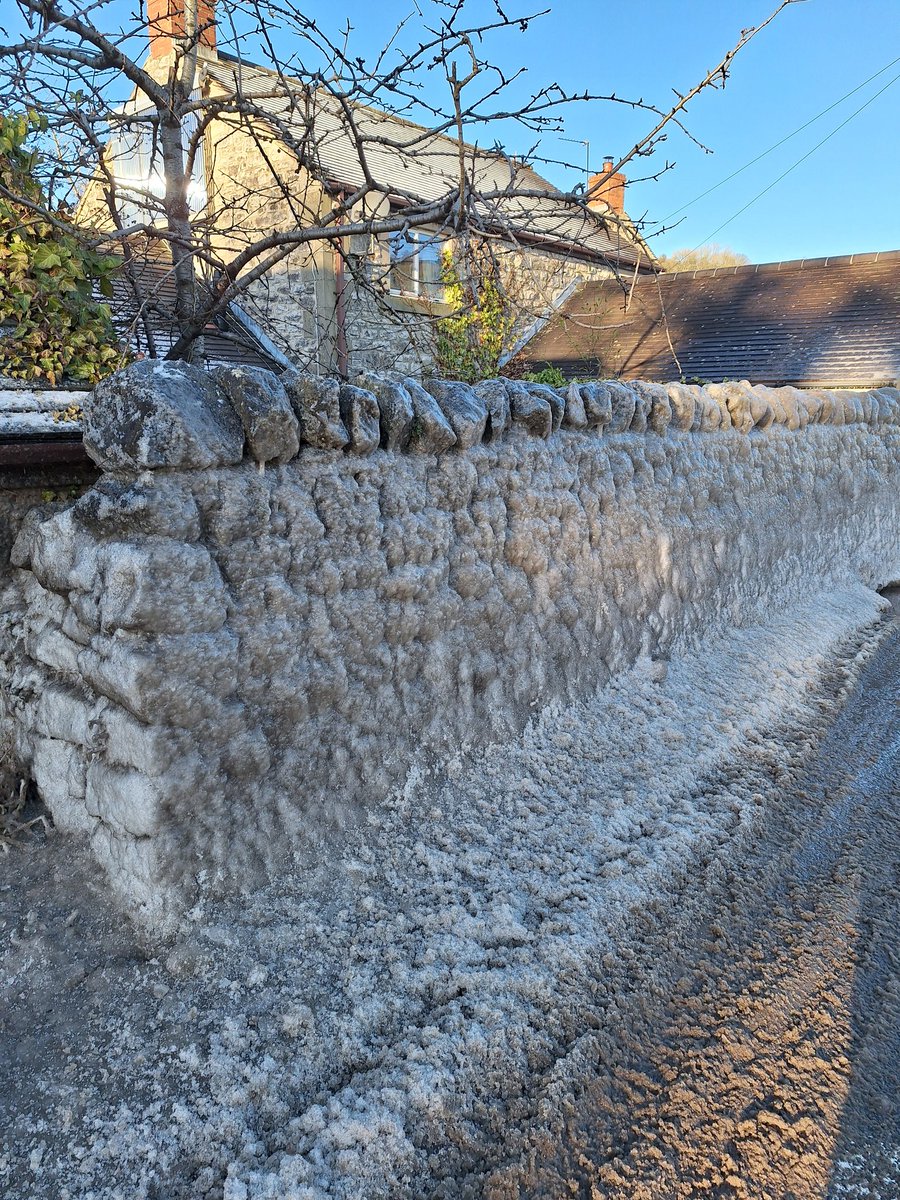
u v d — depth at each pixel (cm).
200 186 936
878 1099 260
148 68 920
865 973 312
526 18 337
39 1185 202
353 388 321
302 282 889
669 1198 226
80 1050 233
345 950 278
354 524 320
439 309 1010
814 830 401
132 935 262
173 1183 209
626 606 478
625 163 372
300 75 377
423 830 338
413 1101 235
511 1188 224
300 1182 211
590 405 454
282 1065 238
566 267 1318
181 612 259
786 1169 236
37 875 284
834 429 721
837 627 657
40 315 326
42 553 287
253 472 287
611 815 376
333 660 313
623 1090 256
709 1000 294
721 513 562
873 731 510
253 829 288
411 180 1067
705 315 1288
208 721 269
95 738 273
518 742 402
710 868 358
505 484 397
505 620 397
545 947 294
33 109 338
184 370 271
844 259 1321
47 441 303
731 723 476
